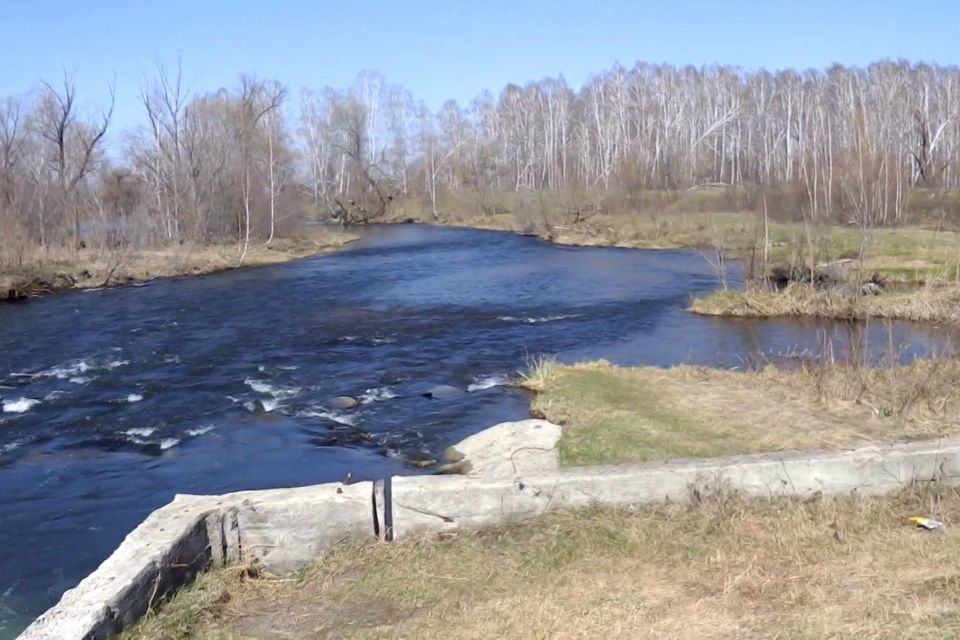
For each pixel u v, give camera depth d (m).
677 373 14.38
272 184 43.72
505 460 10.16
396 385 15.71
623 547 6.43
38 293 28.95
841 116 60.84
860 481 7.41
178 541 6.01
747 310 23.22
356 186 67.50
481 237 50.25
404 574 6.19
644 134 70.06
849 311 22.05
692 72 80.12
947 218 37.41
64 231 37.09
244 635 5.45
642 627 5.18
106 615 5.11
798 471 7.36
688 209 49.69
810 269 25.23
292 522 6.67
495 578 6.08
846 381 12.10
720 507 6.99
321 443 12.34
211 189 42.78
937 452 7.48
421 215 66.31
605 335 20.72
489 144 78.12
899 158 37.84
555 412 12.13
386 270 35.12
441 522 6.91
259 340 20.44
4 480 11.02
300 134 71.81
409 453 11.71
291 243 44.25
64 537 9.10
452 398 14.58
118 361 18.20
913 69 68.94
